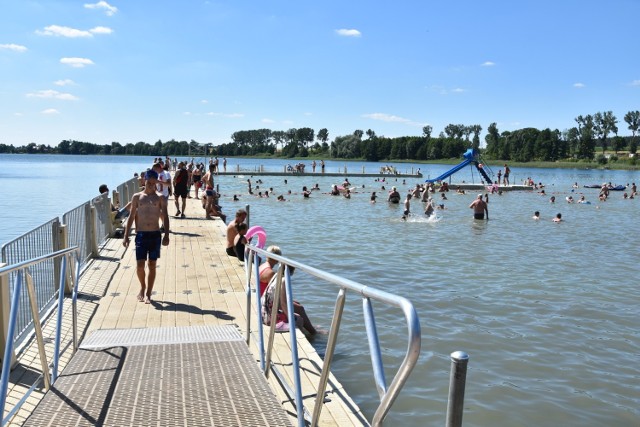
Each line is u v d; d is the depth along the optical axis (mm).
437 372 7598
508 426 6176
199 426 3354
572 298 11984
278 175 67562
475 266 15664
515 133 174250
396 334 9039
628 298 12078
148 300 8414
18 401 4820
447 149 182000
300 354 6391
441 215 30625
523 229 25047
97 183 52344
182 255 12547
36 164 131625
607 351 8641
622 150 194000
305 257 16703
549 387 7230
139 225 8336
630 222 28688
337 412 4781
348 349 8312
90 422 3391
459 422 1951
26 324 6656
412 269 15070
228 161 187000
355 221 26750
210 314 7797
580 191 54750
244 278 10188
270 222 25859
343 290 3033
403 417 6297
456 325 9789
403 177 71000
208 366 4457
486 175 57281
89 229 11859
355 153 195250
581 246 20109
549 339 9141
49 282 7895
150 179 8406
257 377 4207
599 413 6535
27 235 6844
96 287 9336
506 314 10602
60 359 5902
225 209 32312
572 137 184875
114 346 5008
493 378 7480
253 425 3383
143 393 3855
